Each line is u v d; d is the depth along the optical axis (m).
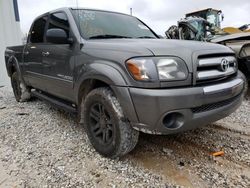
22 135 3.55
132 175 2.47
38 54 4.00
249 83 5.09
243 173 2.46
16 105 5.29
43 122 4.07
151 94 2.19
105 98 2.59
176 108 2.21
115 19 3.72
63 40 3.14
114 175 2.47
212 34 7.55
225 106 2.58
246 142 3.15
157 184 2.31
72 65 3.07
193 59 2.32
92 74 2.65
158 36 3.88
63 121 4.09
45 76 3.85
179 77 2.25
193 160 2.73
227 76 2.65
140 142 3.16
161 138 3.28
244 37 5.17
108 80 2.47
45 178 2.44
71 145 3.15
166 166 2.63
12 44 8.87
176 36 7.91
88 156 2.85
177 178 2.41
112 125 2.60
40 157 2.86
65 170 2.57
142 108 2.26
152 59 2.25
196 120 2.34
